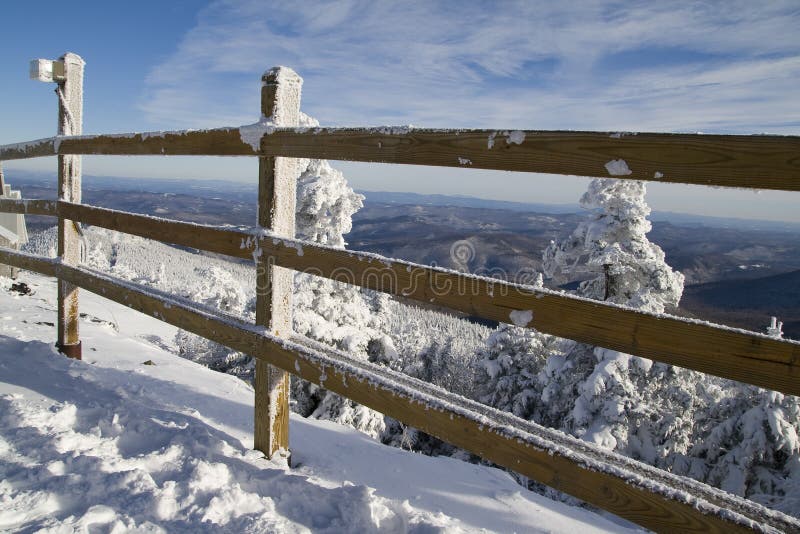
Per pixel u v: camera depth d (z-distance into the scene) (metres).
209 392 3.23
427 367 23.00
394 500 2.00
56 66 3.47
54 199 3.69
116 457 1.99
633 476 1.35
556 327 1.45
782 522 1.25
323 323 12.73
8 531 1.43
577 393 13.29
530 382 15.70
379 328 14.83
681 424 11.49
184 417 2.62
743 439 11.04
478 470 2.54
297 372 2.11
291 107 2.20
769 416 10.45
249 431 2.67
